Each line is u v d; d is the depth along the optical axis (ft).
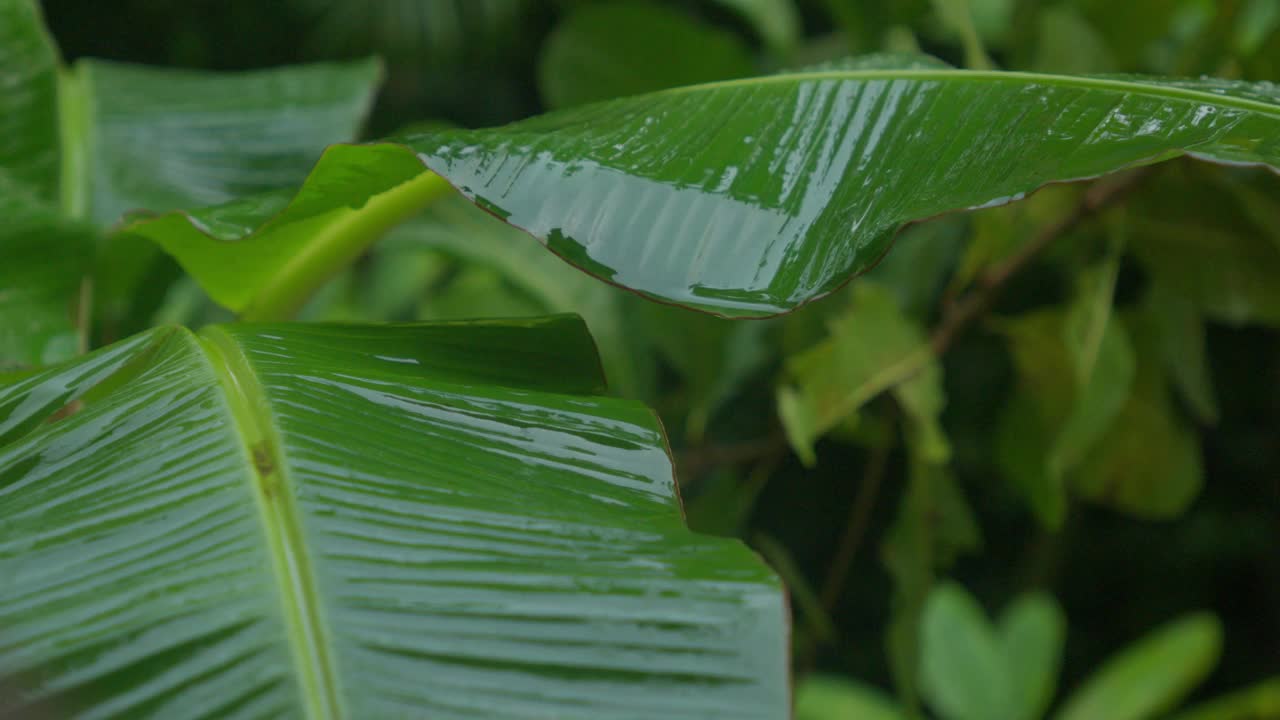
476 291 12.47
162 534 5.86
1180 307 11.06
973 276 10.13
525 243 12.23
